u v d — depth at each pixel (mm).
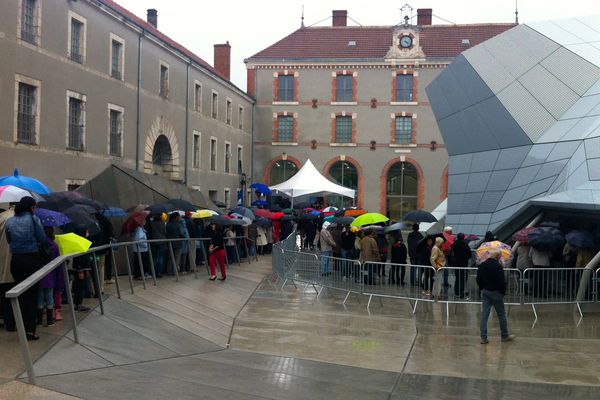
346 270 15156
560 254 17406
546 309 14859
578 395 7957
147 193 18812
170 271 16859
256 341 10930
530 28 23031
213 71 39000
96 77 24859
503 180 21344
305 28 51031
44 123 21344
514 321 13383
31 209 8719
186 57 34250
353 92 48219
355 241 20656
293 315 13500
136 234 15156
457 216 22984
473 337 11656
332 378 8523
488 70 23031
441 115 25203
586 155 17656
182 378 7891
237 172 45281
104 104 25547
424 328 12445
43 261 8688
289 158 48656
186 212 18469
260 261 23672
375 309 14531
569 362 9766
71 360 8008
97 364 8125
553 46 22031
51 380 7137
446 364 9578
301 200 46281
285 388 7812
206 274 18141
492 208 21281
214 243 16953
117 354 8734
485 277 11117
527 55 22438
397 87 48062
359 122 48188
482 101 22906
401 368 9289
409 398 7668
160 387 7348
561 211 17594
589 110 19500
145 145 29562
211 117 39250
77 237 10102
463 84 23953
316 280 16125
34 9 20891
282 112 48875
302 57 48656
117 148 27062
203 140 37875
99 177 17906
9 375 7082
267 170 48875
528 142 20938
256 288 17219
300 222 28125
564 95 20938
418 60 47312
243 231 22703
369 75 48156
